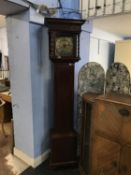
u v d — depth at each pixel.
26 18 1.67
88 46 2.51
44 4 1.73
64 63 1.76
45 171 1.96
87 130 1.77
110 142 1.42
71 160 1.99
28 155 2.06
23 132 2.05
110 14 1.92
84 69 2.05
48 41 1.78
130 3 1.73
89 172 1.67
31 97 1.84
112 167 1.46
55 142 1.90
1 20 3.28
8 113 3.18
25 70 1.82
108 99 1.40
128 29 3.35
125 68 1.90
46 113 2.07
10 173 1.92
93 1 1.98
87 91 2.09
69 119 1.92
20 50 1.82
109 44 3.89
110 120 1.38
